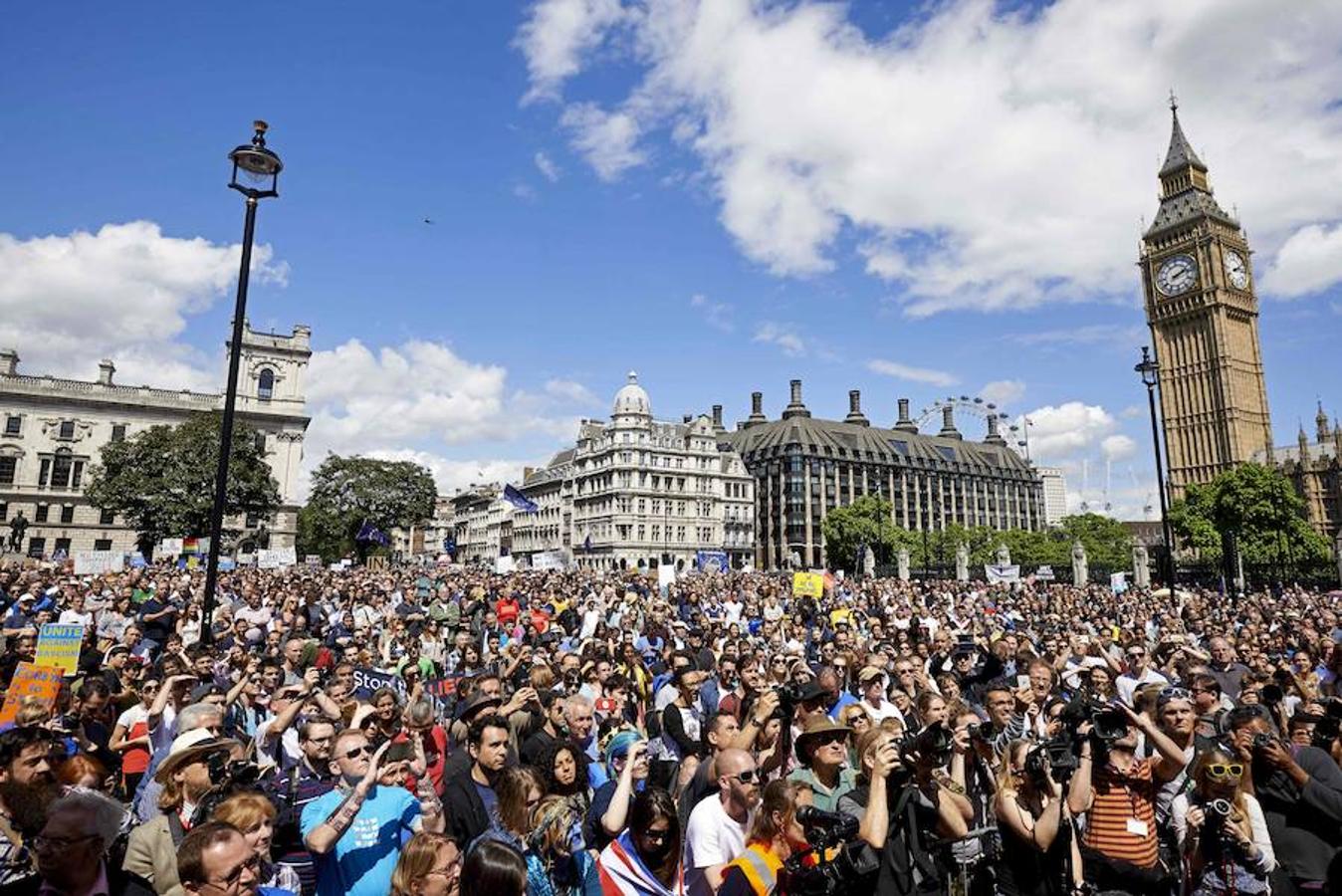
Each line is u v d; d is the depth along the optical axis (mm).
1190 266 145250
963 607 30969
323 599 28812
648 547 133625
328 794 6125
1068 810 6137
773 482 166750
